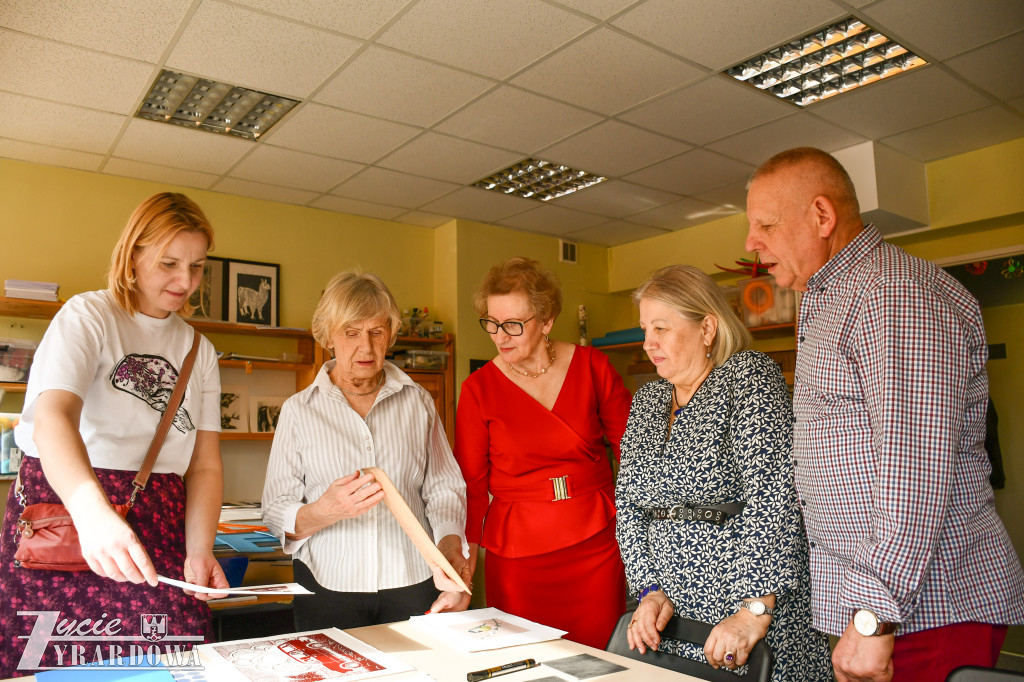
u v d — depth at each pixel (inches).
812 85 155.0
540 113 161.9
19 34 125.0
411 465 82.3
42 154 178.1
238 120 165.5
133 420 62.2
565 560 89.4
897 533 53.1
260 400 214.2
